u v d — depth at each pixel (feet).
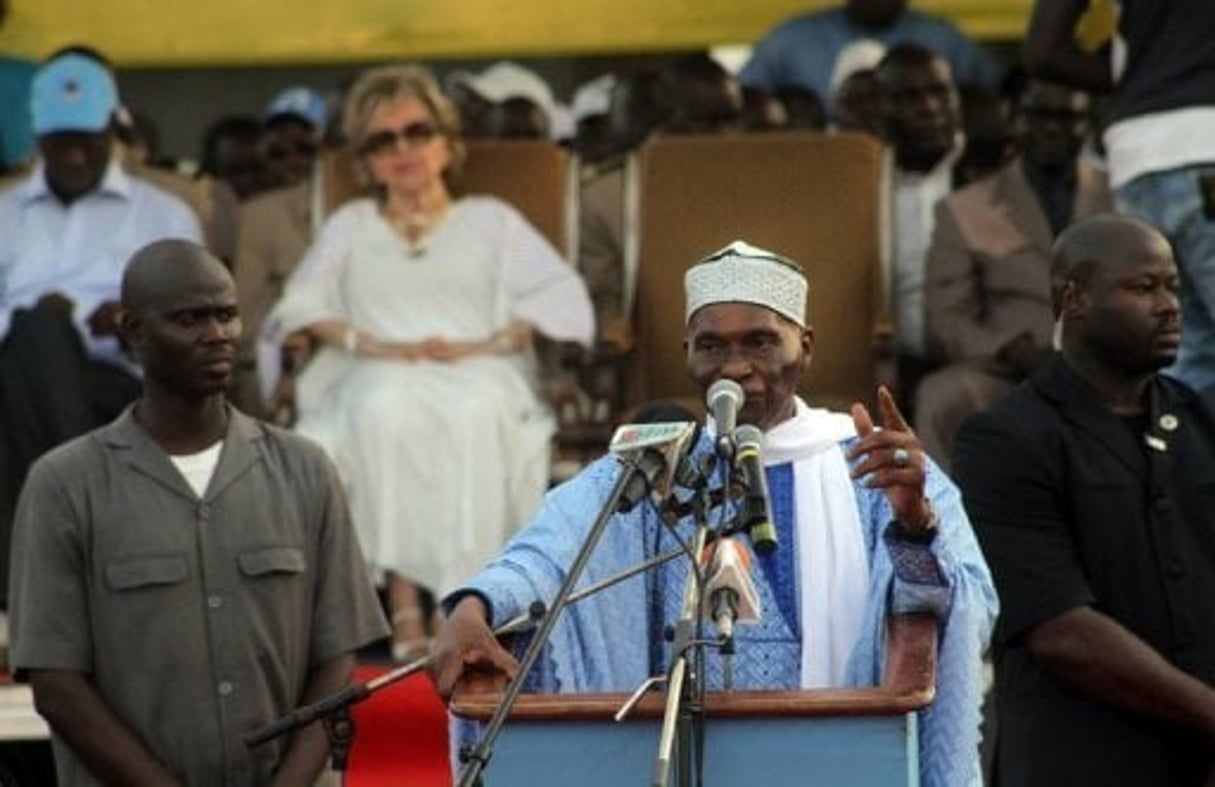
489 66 93.20
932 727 42.55
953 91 81.15
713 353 43.96
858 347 78.43
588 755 40.29
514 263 77.66
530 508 74.95
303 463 49.98
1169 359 52.39
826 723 39.99
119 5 90.17
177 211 79.97
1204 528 52.13
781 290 44.04
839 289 78.59
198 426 49.42
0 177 84.33
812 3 88.43
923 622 42.24
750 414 43.93
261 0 90.38
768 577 43.68
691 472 40.73
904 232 80.28
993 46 89.86
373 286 77.41
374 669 69.87
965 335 76.43
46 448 72.84
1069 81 71.20
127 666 48.49
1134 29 68.44
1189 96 67.51
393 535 73.61
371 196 78.64
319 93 93.40
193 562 48.78
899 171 81.00
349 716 49.01
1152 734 51.49
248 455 49.52
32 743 64.08
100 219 79.20
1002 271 76.79
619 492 40.32
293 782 48.34
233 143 87.71
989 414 52.80
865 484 41.91
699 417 62.75
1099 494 51.90
